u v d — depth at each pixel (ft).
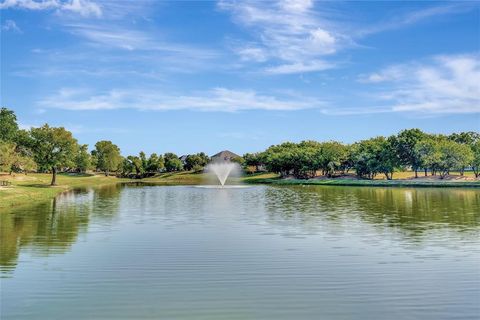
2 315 40.14
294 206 144.87
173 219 108.99
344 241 76.84
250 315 40.45
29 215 115.85
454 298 45.27
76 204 151.74
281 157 456.04
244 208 138.21
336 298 45.32
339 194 208.64
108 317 39.83
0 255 64.90
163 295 46.14
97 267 57.93
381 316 40.19
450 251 67.97
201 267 58.18
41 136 284.41
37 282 50.75
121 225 97.25
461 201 159.63
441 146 366.43
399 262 60.90
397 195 196.95
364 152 406.82
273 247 71.51
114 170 572.92
